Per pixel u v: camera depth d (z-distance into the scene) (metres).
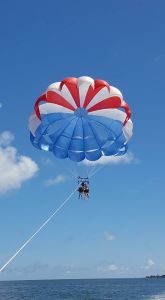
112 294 63.53
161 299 51.88
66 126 22.94
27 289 89.50
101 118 22.91
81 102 22.44
